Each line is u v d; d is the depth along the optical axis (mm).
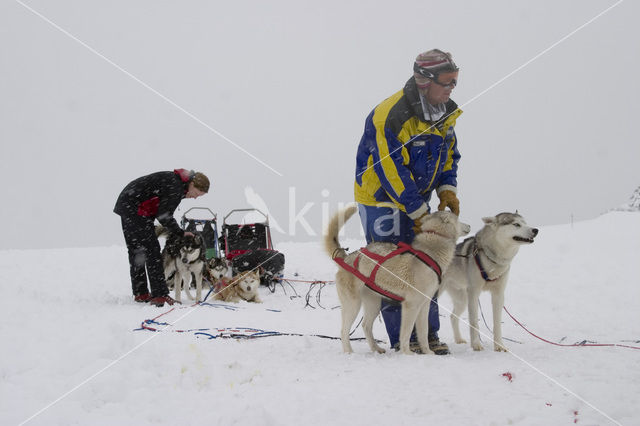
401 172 3229
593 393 2221
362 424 1968
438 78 3131
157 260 5555
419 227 3334
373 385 2422
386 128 3213
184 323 4375
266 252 7766
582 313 4973
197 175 5801
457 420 1983
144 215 5523
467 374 2547
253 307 5879
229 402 2234
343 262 3385
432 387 2369
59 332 3389
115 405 2232
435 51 3168
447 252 3242
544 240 9852
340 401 2205
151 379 2533
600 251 8164
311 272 8945
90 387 2348
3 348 2961
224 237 8430
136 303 5586
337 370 2734
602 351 3139
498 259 3410
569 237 9922
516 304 5598
